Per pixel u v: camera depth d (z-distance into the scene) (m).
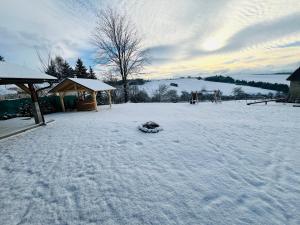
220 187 3.55
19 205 3.18
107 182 3.82
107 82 31.77
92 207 3.07
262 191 3.41
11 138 7.49
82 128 8.58
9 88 26.73
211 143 6.04
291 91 20.06
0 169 4.64
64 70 35.19
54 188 3.66
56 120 11.35
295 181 3.72
